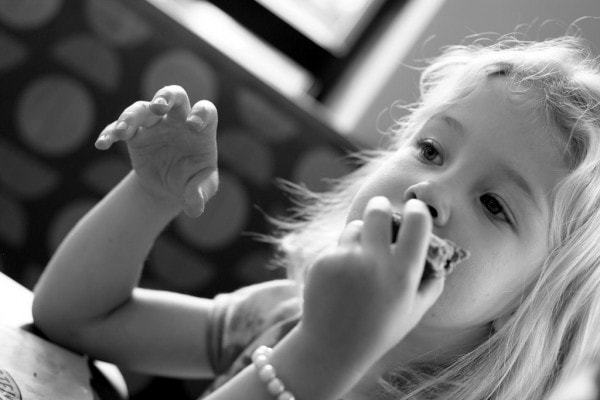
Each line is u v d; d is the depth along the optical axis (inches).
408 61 54.2
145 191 34.8
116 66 50.4
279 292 39.7
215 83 51.2
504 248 32.9
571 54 37.8
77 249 35.4
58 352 33.9
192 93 51.0
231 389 29.7
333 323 28.2
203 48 51.2
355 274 27.9
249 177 51.3
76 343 35.5
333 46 61.6
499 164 33.0
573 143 34.2
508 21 53.4
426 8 55.3
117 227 35.1
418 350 34.9
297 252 42.3
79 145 50.2
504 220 32.9
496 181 32.9
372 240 28.1
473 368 35.0
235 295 39.5
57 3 50.0
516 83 34.6
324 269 28.2
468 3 53.6
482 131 33.4
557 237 33.9
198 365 38.0
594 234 34.5
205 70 51.1
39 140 50.0
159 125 32.8
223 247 51.0
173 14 51.5
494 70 35.0
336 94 60.6
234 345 38.1
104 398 33.9
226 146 51.2
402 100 54.1
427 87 42.4
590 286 35.1
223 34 59.3
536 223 33.3
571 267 34.4
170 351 37.3
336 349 28.3
